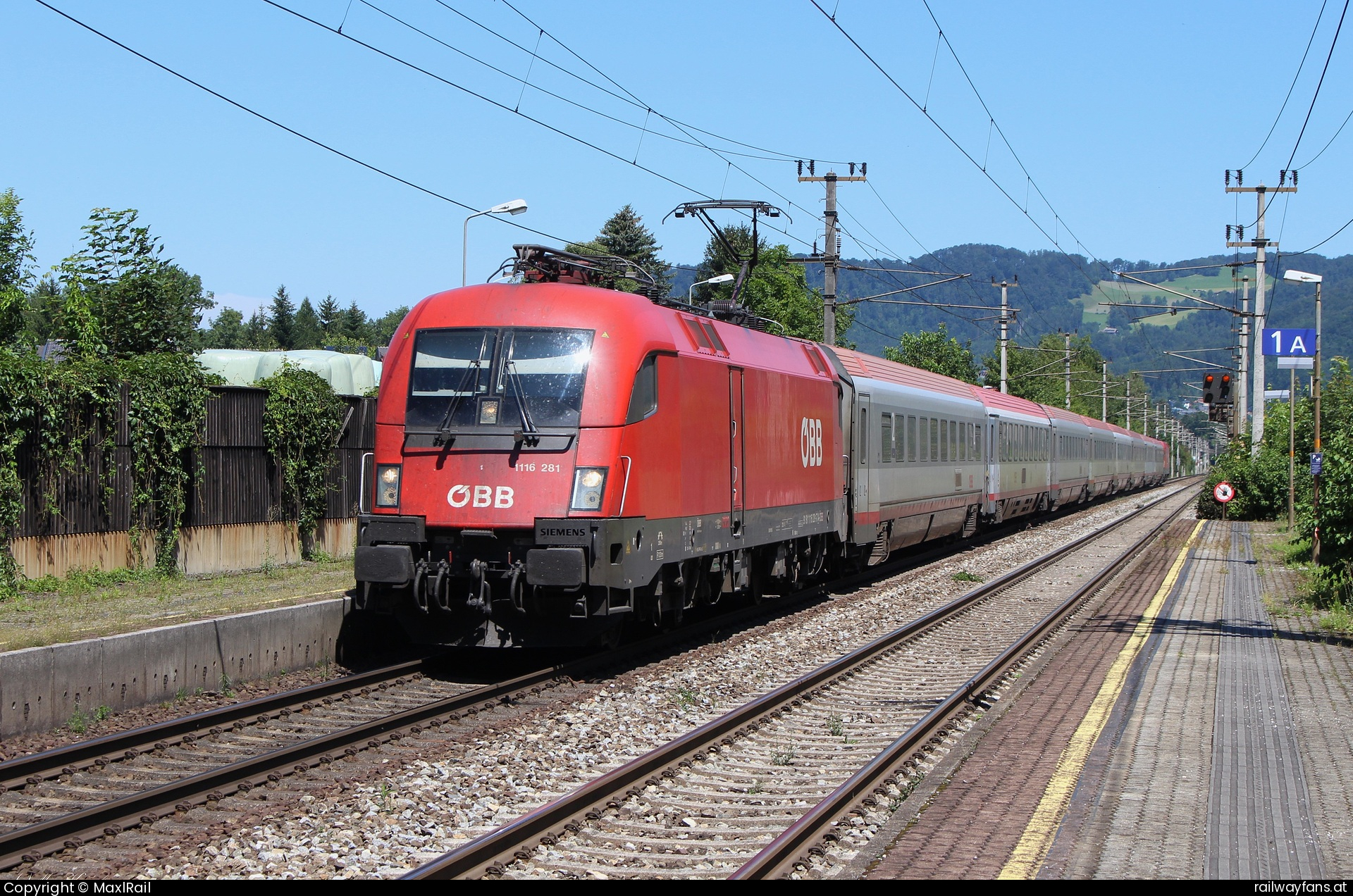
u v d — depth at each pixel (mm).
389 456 12086
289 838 6723
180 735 9016
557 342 11953
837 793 7281
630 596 11867
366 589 11992
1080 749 8789
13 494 14570
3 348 15445
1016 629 15914
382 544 11930
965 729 9875
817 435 18109
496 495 11602
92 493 15891
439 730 9555
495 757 8633
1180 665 12461
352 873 6191
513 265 13711
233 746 8969
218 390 18094
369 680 11297
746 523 15023
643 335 12250
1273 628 15281
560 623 11859
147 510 16734
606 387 11773
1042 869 6125
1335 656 13023
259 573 17828
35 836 6391
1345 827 6867
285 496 19531
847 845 6793
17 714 8945
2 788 7555
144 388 16609
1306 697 10703
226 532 18219
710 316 15484
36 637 10641
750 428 15203
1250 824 6914
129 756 8422
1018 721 9984
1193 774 8031
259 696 10828
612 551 11547
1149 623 15859
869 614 17219
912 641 14859
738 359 14898
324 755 8438
